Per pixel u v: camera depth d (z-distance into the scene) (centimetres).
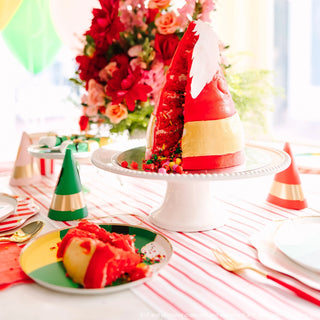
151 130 90
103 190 119
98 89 133
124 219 89
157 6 130
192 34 82
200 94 78
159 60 129
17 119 453
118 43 135
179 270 63
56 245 69
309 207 96
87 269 55
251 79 161
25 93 312
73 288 53
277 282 57
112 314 50
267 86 163
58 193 89
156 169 82
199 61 78
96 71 136
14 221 86
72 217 88
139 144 117
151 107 139
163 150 86
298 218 77
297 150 158
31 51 277
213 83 79
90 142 121
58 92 348
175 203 85
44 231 81
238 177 70
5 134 292
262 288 57
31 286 57
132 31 133
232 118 81
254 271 61
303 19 362
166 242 69
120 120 132
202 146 78
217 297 54
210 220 83
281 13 330
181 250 71
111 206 102
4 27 242
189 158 79
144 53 126
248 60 284
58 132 156
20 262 61
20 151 125
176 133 86
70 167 90
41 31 276
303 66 388
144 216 93
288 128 402
